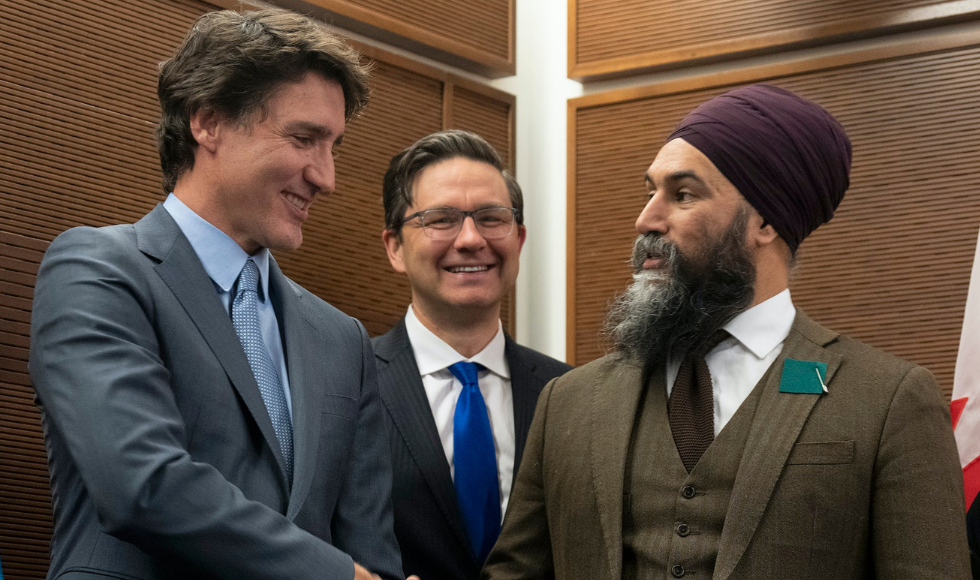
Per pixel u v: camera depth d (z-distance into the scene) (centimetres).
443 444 308
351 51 203
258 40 192
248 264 197
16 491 346
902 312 432
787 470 186
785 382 196
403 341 326
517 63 518
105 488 154
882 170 442
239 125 191
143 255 182
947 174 432
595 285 485
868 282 439
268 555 159
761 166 206
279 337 198
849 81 452
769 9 463
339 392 198
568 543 205
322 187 198
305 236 429
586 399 219
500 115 503
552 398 228
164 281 181
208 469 161
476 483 297
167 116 199
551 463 217
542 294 502
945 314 425
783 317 209
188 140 195
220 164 192
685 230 208
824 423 189
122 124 381
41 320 170
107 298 170
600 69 493
